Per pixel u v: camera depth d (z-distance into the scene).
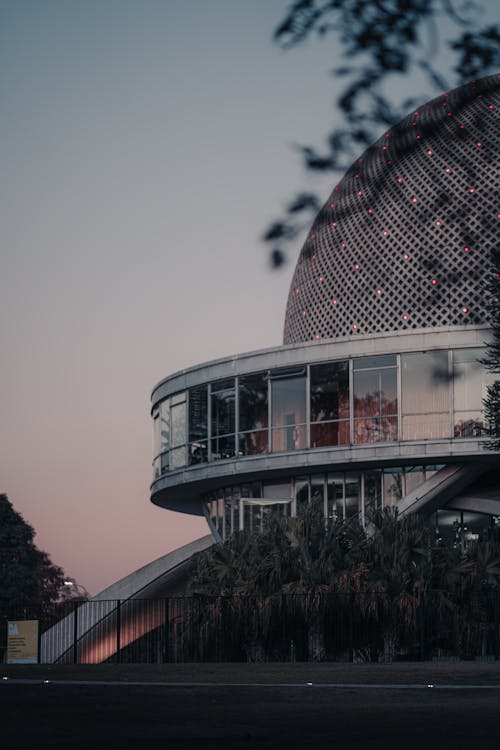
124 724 10.39
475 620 26.70
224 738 8.94
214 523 41.44
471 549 27.83
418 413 34.62
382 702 13.34
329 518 28.86
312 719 10.95
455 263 37.31
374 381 35.41
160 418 42.12
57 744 8.38
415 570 26.59
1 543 53.66
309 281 42.31
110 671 22.39
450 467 35.50
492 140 37.22
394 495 36.12
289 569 27.34
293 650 26.12
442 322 37.47
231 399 38.28
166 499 44.56
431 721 10.60
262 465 36.81
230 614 27.22
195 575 30.28
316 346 36.47
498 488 37.06
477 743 8.32
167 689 16.22
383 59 4.34
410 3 4.22
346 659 26.30
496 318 22.30
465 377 34.28
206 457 38.78
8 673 22.41
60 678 20.03
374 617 25.78
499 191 36.72
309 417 36.22
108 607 45.50
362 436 35.22
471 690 15.56
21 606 49.59
